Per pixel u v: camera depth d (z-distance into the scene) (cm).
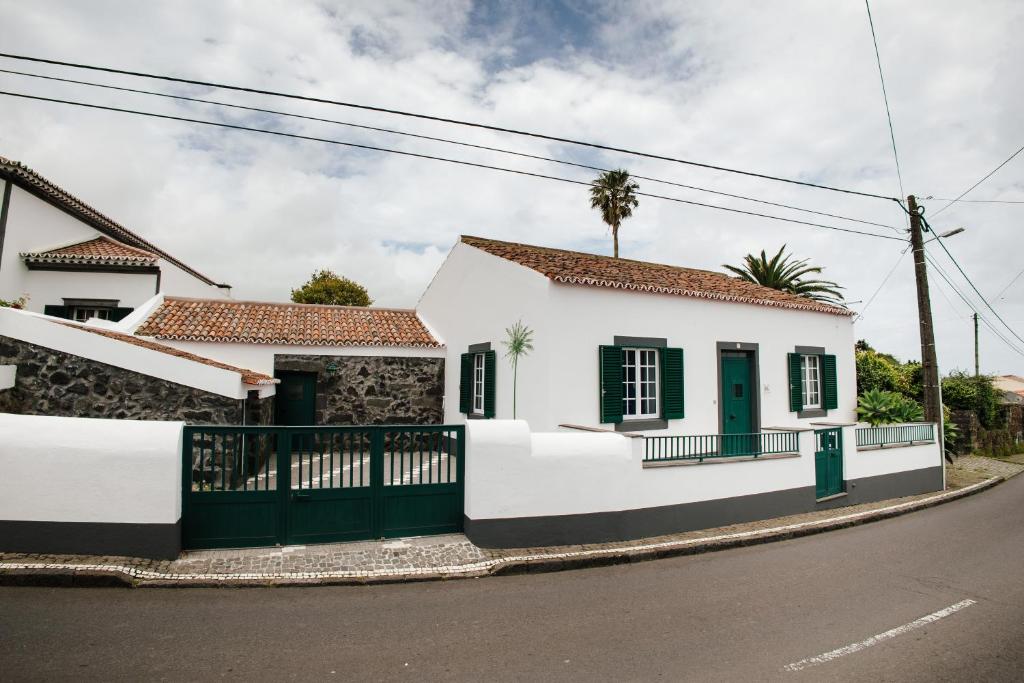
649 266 1529
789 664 444
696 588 628
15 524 597
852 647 479
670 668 433
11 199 1507
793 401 1343
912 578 681
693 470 863
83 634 457
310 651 444
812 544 843
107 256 1644
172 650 436
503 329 1201
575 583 636
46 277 1628
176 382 1044
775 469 972
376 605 548
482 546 709
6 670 393
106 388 1020
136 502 616
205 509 663
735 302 1260
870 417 1458
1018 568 729
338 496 705
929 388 1426
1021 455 2173
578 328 1054
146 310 1469
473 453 717
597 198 3525
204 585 572
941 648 480
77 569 562
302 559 645
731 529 874
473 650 455
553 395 1017
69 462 607
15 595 528
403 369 1564
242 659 426
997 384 3262
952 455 1881
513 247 1435
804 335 1402
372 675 409
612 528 777
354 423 1516
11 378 973
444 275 1628
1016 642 495
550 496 743
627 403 1120
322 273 4003
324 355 1509
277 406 1497
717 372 1223
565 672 422
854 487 1139
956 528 970
